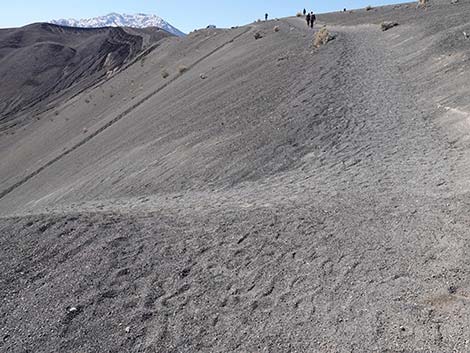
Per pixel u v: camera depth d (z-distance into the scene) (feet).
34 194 80.74
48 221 27.14
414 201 26.76
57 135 147.95
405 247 21.35
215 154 49.14
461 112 42.37
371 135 43.86
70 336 17.28
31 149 149.59
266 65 89.40
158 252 23.22
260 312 18.15
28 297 19.74
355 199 28.48
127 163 62.18
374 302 17.62
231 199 33.65
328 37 97.04
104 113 143.13
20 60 367.66
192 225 26.40
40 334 17.44
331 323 16.85
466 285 17.66
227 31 202.28
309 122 50.14
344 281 19.39
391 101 52.75
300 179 36.45
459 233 21.70
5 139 194.18
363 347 15.30
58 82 333.62
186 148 56.18
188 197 38.32
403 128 44.06
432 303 16.97
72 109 189.26
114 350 16.49
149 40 354.54
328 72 69.67
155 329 17.53
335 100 55.93
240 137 52.03
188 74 131.13
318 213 26.55
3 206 85.76
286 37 122.72
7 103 309.22
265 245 23.32
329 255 21.63
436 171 32.32
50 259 22.76
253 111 61.16
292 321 17.33
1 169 146.61
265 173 40.42
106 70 305.53
